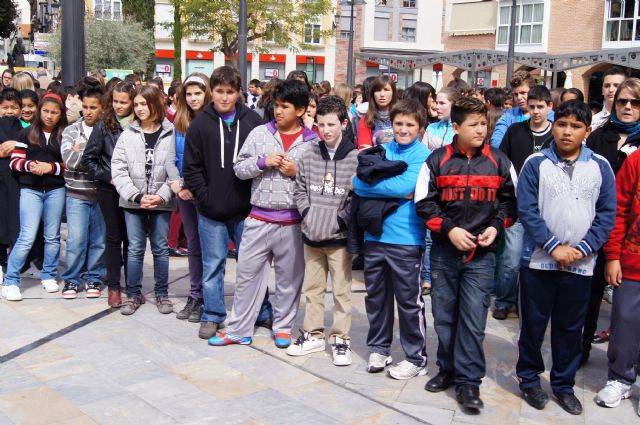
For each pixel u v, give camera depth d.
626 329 4.03
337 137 4.52
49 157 6.00
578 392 4.29
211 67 39.88
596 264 4.51
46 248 6.19
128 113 5.61
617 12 30.30
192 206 5.32
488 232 3.89
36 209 6.02
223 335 4.93
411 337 4.37
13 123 6.46
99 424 3.65
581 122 3.82
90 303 5.86
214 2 22.88
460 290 4.05
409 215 4.21
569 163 3.93
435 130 6.09
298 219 4.80
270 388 4.16
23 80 8.06
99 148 5.54
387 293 4.41
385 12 42.00
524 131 5.45
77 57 7.40
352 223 4.39
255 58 40.09
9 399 3.93
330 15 40.09
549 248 3.85
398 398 4.07
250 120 5.01
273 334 5.00
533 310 4.01
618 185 4.06
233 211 4.93
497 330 5.41
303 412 3.83
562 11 32.66
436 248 4.09
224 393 4.07
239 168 4.74
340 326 4.61
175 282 6.71
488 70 34.84
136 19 33.84
